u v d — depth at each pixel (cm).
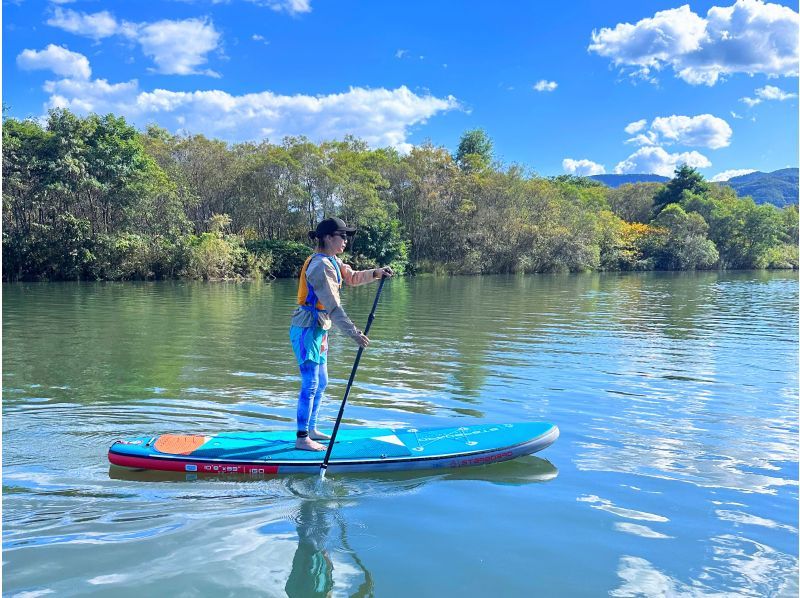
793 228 6284
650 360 806
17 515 308
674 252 5172
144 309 1429
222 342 910
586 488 358
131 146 2762
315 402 416
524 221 4388
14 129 2581
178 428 464
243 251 3055
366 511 321
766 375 710
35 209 2689
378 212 3528
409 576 254
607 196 6856
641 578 255
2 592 235
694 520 314
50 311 1366
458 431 435
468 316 1352
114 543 279
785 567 266
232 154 3488
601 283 3003
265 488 353
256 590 240
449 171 4159
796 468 395
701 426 493
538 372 712
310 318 403
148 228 2994
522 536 293
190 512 316
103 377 648
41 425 466
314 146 3462
